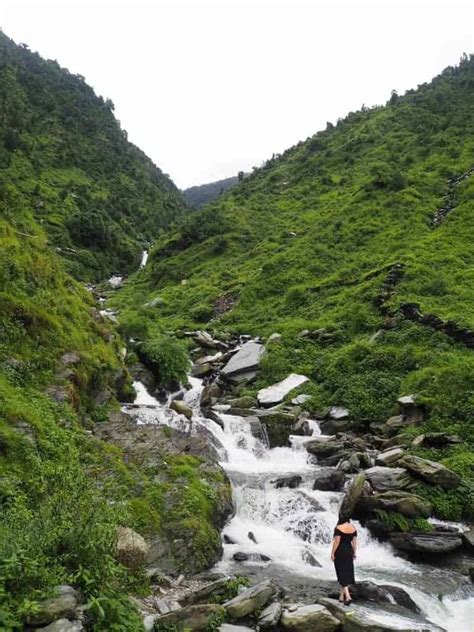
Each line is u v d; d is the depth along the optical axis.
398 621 8.91
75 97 151.75
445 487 14.75
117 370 19.72
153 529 11.01
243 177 102.50
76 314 19.89
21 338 15.05
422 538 12.80
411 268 31.27
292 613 8.65
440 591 10.88
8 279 16.62
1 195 26.83
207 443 15.85
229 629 8.12
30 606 5.93
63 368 15.65
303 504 14.05
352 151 75.75
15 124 105.44
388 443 17.83
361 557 12.55
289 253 43.72
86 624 6.44
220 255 55.78
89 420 15.38
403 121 80.62
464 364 19.91
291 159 93.00
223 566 11.22
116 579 7.98
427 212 44.41
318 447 17.86
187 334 32.78
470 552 12.91
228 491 13.50
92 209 92.25
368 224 44.84
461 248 35.47
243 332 33.16
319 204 60.78
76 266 66.50
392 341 24.14
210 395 23.48
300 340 27.64
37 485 9.89
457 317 23.86
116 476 12.22
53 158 108.06
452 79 102.00
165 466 13.29
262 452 18.30
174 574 10.34
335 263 40.16
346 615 8.70
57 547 7.28
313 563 11.72
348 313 28.94
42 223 75.06
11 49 158.38
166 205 123.75
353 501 13.66
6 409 11.79
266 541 12.70
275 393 23.28
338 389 22.16
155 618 7.88
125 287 58.81
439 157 57.22
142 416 17.52
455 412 18.28
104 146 134.38
